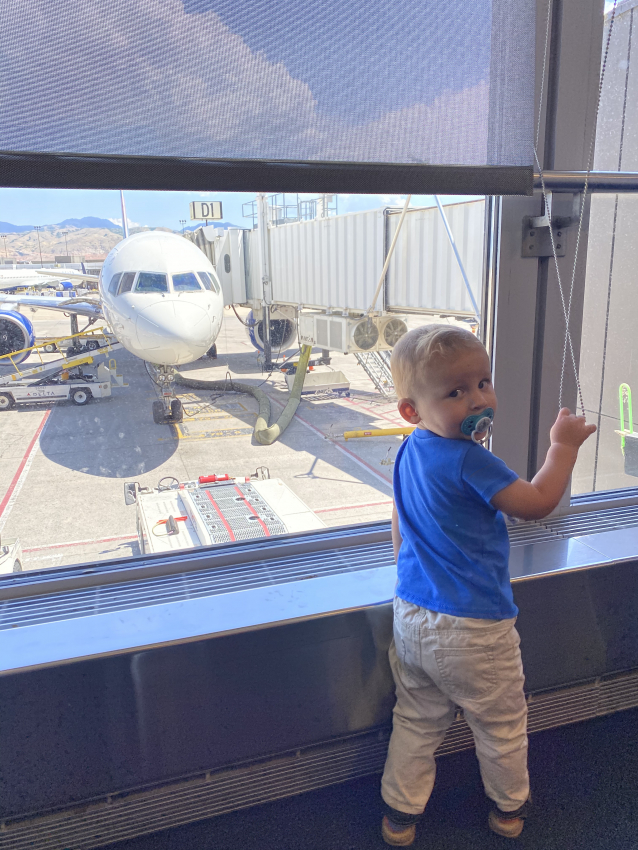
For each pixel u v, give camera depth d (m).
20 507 11.73
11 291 16.64
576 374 1.60
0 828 1.11
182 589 1.30
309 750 1.29
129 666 1.08
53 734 1.08
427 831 1.22
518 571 1.35
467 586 0.99
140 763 1.15
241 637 1.14
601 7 1.36
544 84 1.36
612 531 1.58
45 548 10.24
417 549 1.04
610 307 4.02
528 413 1.60
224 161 0.97
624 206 3.76
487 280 1.50
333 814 1.26
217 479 8.96
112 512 11.75
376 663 1.27
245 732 1.21
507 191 1.20
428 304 12.01
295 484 12.75
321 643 1.21
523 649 1.40
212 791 1.24
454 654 1.00
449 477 0.96
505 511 0.95
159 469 13.57
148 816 1.20
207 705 1.16
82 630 1.13
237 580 1.34
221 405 18.47
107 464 13.82
